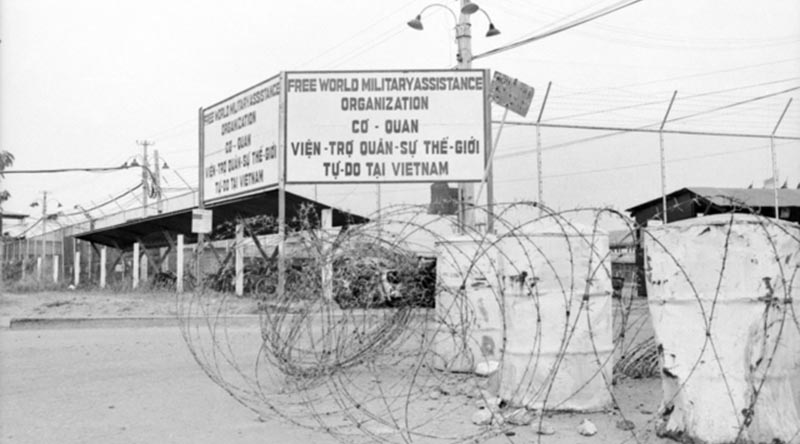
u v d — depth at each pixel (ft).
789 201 76.18
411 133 47.29
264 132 54.03
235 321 49.29
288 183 47.98
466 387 25.31
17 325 50.60
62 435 19.62
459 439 18.33
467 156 47.09
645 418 20.85
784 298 17.34
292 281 25.29
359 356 26.48
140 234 97.86
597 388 21.84
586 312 22.00
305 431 19.98
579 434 19.29
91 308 61.62
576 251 22.24
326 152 47.75
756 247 17.22
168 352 36.32
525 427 20.06
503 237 22.17
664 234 18.61
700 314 17.70
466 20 56.85
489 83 47.32
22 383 27.63
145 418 21.61
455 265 27.07
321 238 25.02
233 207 69.26
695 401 17.56
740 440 16.76
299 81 48.14
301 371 25.04
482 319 27.73
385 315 26.84
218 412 22.39
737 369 17.10
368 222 27.17
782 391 17.42
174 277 87.86
